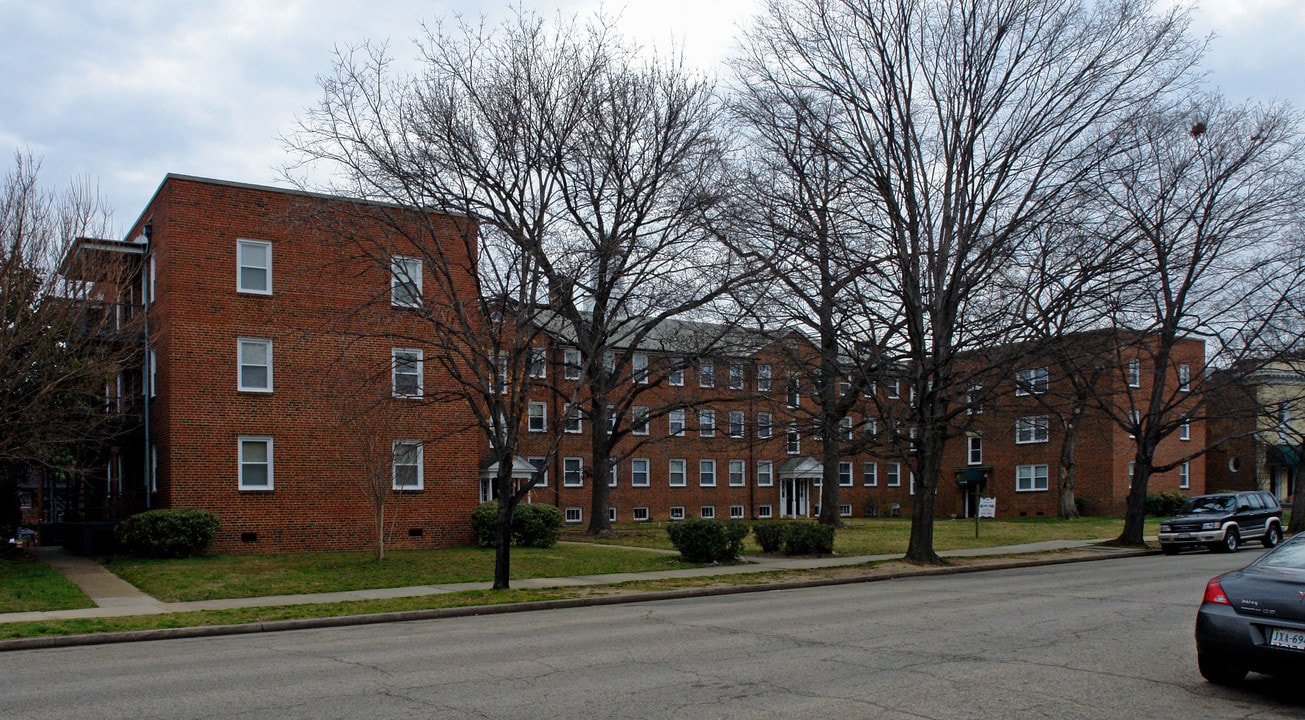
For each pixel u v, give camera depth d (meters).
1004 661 10.59
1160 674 9.80
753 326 32.19
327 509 26.55
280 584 19.62
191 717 8.22
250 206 26.23
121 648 12.95
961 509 54.44
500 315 21.05
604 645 12.09
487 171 21.53
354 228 22.05
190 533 23.89
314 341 26.62
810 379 26.02
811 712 8.19
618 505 48.91
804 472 54.91
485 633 13.62
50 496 31.12
